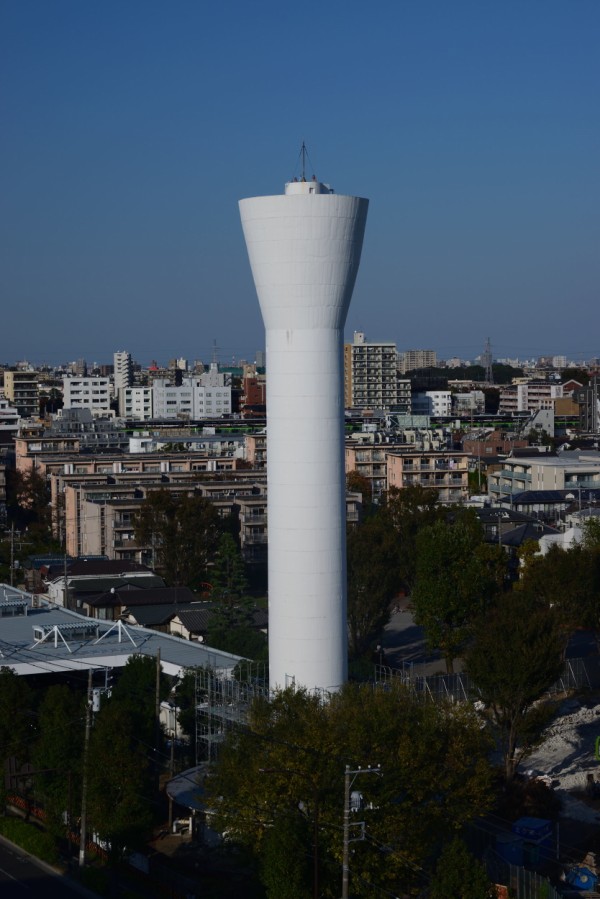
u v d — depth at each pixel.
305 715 52.47
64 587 111.00
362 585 94.94
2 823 64.69
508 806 61.97
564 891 53.06
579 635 104.50
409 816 49.44
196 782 59.78
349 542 99.94
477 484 179.38
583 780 67.81
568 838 59.59
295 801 50.06
